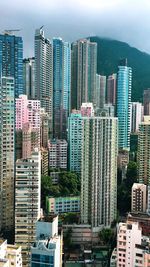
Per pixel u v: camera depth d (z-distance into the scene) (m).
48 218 169.12
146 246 179.12
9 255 154.75
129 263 181.00
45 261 151.12
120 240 182.88
